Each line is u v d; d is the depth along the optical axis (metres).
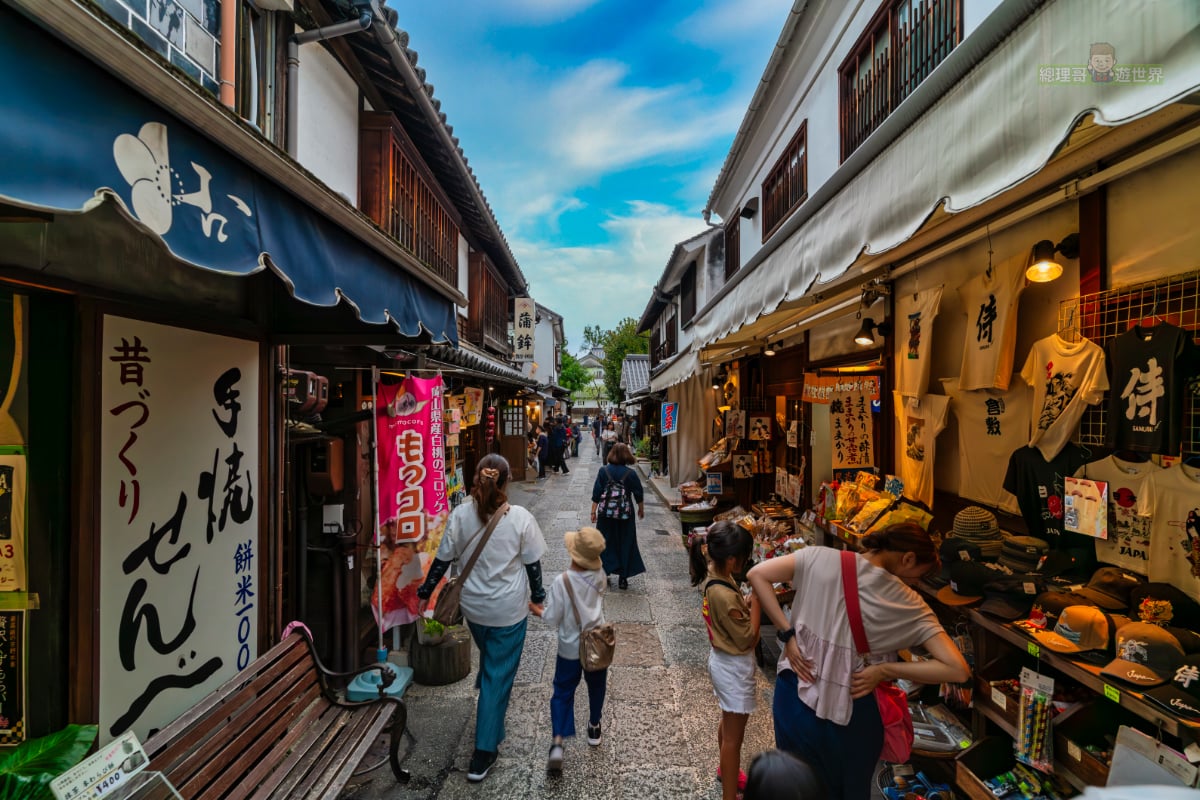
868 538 2.20
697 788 2.94
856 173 2.40
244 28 3.48
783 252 3.19
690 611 5.57
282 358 3.52
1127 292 2.21
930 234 3.30
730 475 8.69
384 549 4.14
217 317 2.54
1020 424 2.89
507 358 15.91
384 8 4.12
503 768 3.11
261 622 2.88
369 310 2.46
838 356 5.35
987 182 1.59
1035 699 2.33
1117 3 1.22
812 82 6.09
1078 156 2.30
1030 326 2.84
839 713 2.05
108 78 1.19
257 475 2.86
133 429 2.04
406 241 6.13
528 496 13.09
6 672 1.79
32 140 1.03
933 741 2.78
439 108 5.69
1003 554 2.73
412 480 4.19
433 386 4.40
